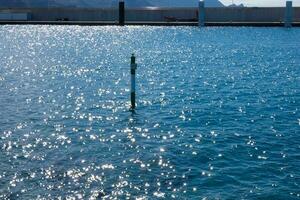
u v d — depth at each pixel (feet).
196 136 77.61
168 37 361.10
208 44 298.56
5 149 69.67
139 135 78.48
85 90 125.08
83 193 53.11
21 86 131.34
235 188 54.95
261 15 482.28
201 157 65.92
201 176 58.49
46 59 213.05
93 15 514.27
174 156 66.28
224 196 52.60
